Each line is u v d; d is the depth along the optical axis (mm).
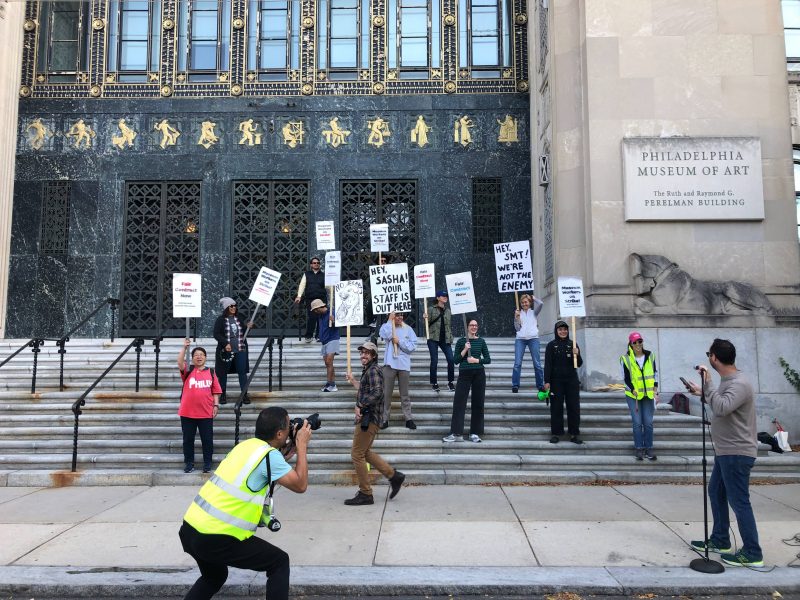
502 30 15898
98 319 15117
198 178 15578
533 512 6793
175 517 6645
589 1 11664
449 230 15383
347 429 9117
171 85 15812
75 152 15664
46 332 15086
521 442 8898
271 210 15516
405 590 4789
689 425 9508
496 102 15750
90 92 15805
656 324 10844
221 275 15258
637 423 8531
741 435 5141
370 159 15648
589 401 10250
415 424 9336
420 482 8148
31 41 15859
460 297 10555
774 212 11125
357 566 5156
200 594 3828
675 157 11195
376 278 9625
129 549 5625
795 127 13453
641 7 11609
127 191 15586
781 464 8648
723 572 5008
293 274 15328
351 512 6789
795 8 13930
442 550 5551
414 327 15000
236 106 15797
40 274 15273
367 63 15906
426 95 15789
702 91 11406
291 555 5426
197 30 16016
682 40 11523
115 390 10734
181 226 15516
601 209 11242
